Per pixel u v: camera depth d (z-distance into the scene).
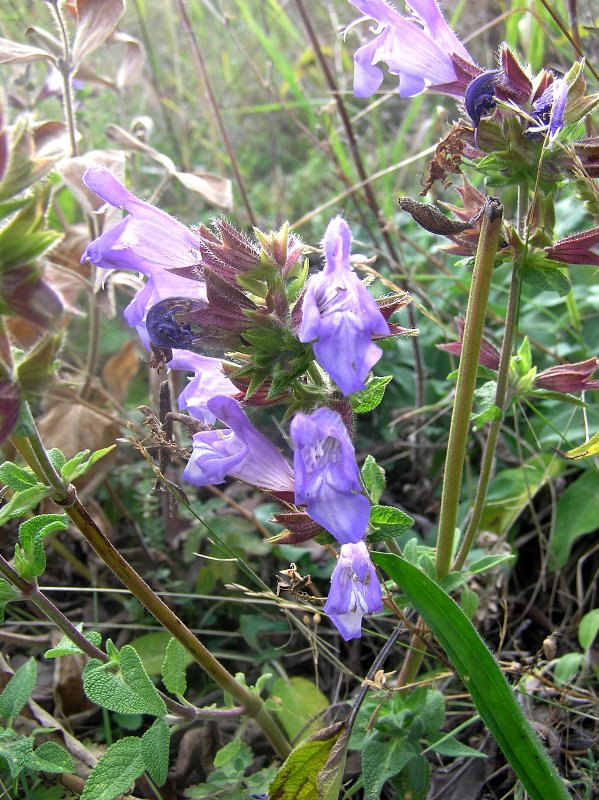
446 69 0.15
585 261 0.15
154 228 0.14
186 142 0.35
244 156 0.39
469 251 0.16
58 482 0.13
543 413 0.25
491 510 0.23
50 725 0.17
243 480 0.14
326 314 0.11
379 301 0.13
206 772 0.18
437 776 0.18
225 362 0.14
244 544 0.22
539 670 0.19
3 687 0.17
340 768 0.14
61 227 0.27
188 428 0.14
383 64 0.39
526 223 0.15
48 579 0.23
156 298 0.14
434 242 0.31
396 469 0.27
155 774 0.14
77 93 0.30
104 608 0.23
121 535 0.24
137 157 0.30
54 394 0.23
